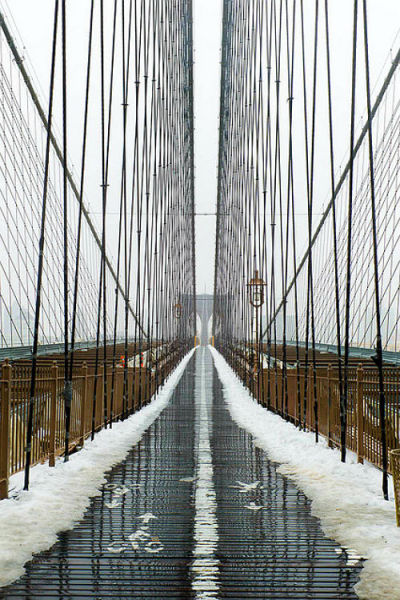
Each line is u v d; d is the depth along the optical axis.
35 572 3.05
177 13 25.75
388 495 4.61
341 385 6.30
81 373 7.22
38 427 5.43
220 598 2.77
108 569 3.10
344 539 3.59
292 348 22.55
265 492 4.86
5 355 13.22
